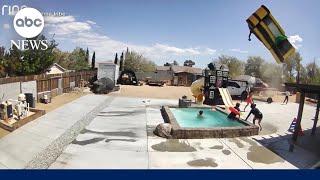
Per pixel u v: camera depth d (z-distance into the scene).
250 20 12.95
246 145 12.56
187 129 13.15
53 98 24.67
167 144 12.20
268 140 13.60
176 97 32.59
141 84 47.44
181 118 19.25
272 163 10.45
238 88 32.34
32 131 13.00
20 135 12.20
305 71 48.72
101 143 12.02
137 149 11.38
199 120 18.66
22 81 18.61
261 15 12.69
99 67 37.09
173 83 56.50
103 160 9.99
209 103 26.30
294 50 13.04
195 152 11.28
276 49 13.09
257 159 10.79
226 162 10.33
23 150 10.49
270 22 12.74
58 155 10.28
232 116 17.88
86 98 26.27
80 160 9.91
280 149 12.20
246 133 14.19
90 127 14.84
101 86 31.56
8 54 32.09
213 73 26.38
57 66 42.53
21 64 31.66
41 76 22.14
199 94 26.80
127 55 75.00
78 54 62.44
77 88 32.94
